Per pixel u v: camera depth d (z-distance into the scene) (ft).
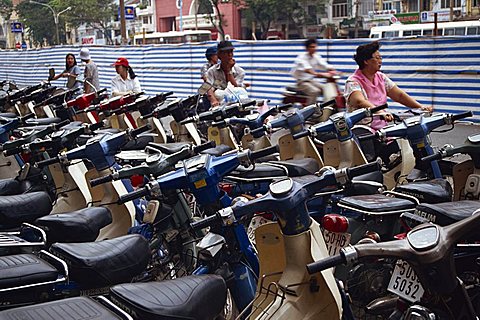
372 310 11.31
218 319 11.35
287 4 92.22
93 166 17.65
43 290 10.73
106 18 135.54
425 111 21.68
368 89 21.98
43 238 12.35
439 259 8.68
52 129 19.67
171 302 9.32
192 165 12.35
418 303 9.77
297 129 19.89
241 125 23.11
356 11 95.35
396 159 19.33
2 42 176.04
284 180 10.94
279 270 11.57
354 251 8.60
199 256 12.26
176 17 131.34
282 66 45.75
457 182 16.66
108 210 14.71
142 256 11.88
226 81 28.27
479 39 36.11
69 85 44.47
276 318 10.82
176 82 56.49
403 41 39.09
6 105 35.53
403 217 11.70
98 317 8.57
